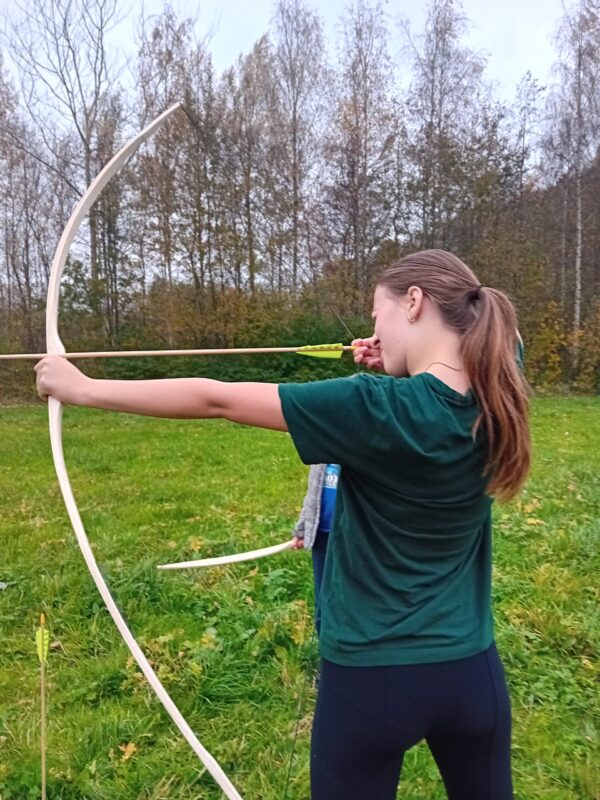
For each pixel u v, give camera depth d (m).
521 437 1.08
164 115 1.84
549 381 16.44
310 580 3.60
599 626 3.03
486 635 1.17
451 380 1.10
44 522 4.91
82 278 14.96
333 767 1.12
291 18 18.58
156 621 3.21
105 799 2.08
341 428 1.04
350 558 1.12
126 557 4.11
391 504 1.08
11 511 5.26
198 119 14.52
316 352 1.67
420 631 1.09
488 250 16.95
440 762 1.23
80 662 2.86
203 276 15.10
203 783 2.15
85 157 17.00
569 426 10.09
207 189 14.96
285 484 6.09
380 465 1.05
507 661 2.78
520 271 16.84
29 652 2.97
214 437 9.03
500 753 1.19
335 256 16.86
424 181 17.70
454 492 1.08
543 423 10.44
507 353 1.10
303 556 3.90
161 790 2.10
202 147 14.66
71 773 2.19
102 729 2.37
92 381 1.15
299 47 18.59
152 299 15.05
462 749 1.17
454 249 17.75
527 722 2.40
